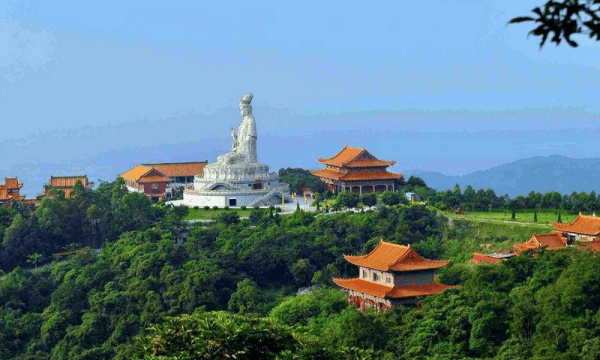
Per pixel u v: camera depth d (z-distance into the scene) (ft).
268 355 427.33
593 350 605.73
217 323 431.02
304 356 431.02
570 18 143.95
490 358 652.48
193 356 423.23
